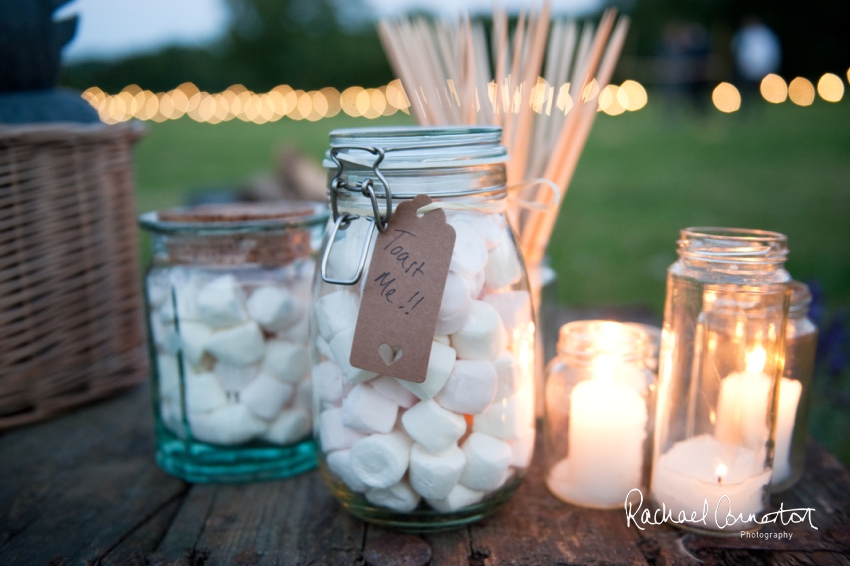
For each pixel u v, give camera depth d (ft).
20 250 2.87
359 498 2.14
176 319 2.39
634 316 4.27
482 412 2.02
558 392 2.42
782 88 34.81
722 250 2.06
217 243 2.39
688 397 2.20
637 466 2.32
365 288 1.94
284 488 2.48
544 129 2.75
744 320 2.13
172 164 20.34
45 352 3.04
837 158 20.34
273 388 2.41
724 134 27.30
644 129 30.25
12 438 2.94
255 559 2.07
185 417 2.45
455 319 1.94
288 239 2.45
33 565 2.06
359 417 2.00
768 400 2.15
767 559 2.04
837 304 8.14
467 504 2.11
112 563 2.06
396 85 31.58
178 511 2.34
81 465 2.69
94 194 3.10
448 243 1.91
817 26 38.42
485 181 2.04
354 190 2.02
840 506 2.31
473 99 2.61
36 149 2.83
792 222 12.81
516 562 2.03
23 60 2.96
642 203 15.49
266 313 2.35
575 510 2.32
